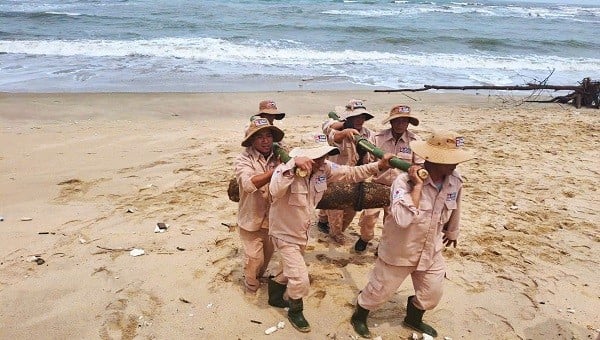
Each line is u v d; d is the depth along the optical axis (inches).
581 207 260.7
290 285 151.6
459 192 141.3
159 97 494.6
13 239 207.2
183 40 821.9
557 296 179.3
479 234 225.8
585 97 538.6
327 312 165.6
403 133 191.5
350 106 198.5
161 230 218.1
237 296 172.9
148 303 167.2
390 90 518.3
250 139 154.6
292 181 141.3
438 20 1316.4
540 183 294.0
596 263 203.8
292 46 813.9
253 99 502.9
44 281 177.8
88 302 166.7
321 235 222.5
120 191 261.9
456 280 187.6
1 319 157.2
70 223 223.8
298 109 475.8
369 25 1090.1
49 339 149.3
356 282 184.1
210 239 211.5
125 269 186.7
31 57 668.7
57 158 310.8
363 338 153.1
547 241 221.6
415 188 130.0
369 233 201.9
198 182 276.4
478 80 647.1
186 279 181.8
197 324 157.6
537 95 582.6
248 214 162.2
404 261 139.9
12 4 1346.0
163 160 313.3
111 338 150.1
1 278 178.7
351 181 155.3
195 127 399.5
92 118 417.4
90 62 656.4
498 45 909.2
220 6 1413.6
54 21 997.8
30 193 256.2
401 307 169.3
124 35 857.5
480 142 377.4
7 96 473.7
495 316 166.9
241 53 746.8
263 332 154.9
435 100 537.0
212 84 569.0
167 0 1595.7
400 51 817.5
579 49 917.8
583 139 392.5
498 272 194.2
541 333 158.7
